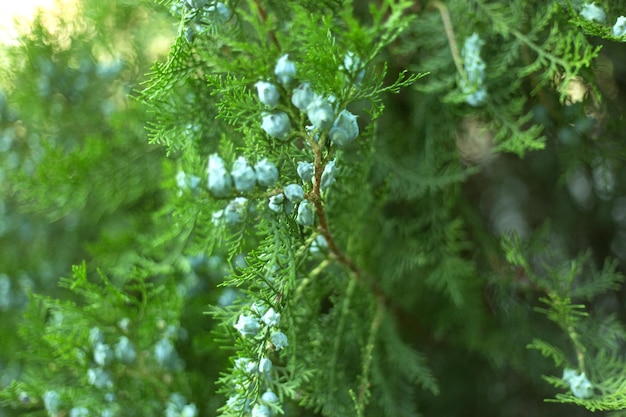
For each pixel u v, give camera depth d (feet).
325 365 2.89
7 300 3.64
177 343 3.15
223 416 2.53
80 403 2.96
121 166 3.37
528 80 3.06
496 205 3.84
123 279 3.38
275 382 2.61
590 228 3.61
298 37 2.45
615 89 3.21
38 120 3.65
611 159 3.07
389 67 3.26
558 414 3.56
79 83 3.66
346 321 3.02
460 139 3.51
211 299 3.21
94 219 3.69
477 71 2.81
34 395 3.00
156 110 2.79
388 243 3.26
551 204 3.69
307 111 2.36
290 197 2.48
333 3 2.77
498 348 3.28
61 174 3.26
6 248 3.86
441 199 3.21
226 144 2.64
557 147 3.17
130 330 3.01
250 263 2.51
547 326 3.37
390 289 3.22
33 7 3.86
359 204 2.96
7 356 3.47
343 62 2.34
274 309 2.53
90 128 3.72
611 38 2.62
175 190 2.91
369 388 3.06
